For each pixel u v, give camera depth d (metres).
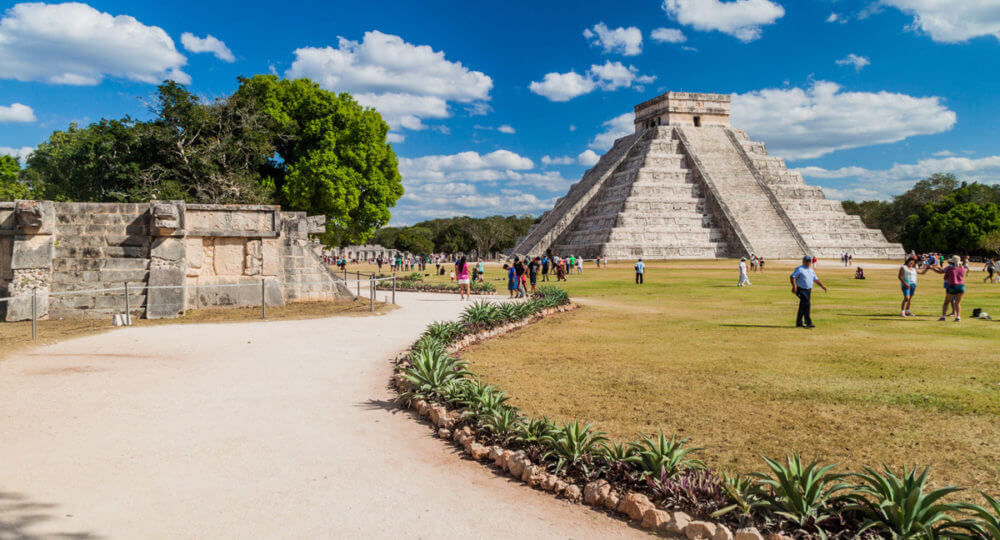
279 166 45.97
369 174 46.53
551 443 5.92
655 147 85.88
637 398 8.38
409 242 119.44
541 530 4.63
